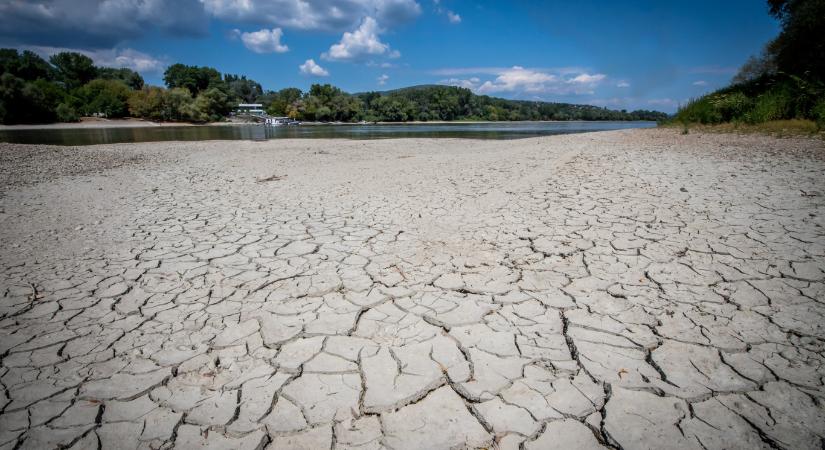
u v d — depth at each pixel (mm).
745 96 13031
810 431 1593
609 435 1615
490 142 18203
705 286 2723
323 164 10273
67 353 2172
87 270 3230
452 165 9266
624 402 1777
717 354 2049
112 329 2402
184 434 1665
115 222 4602
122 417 1750
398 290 2836
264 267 3273
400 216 4715
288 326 2416
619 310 2488
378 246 3709
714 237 3553
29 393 1883
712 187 5297
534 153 10773
